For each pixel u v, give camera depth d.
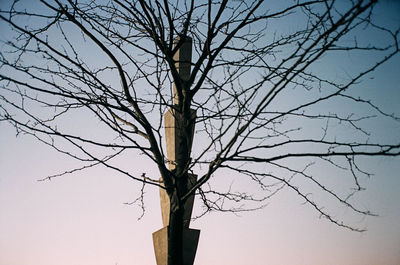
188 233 4.28
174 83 4.46
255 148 3.44
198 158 3.63
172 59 3.97
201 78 4.15
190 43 4.74
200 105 4.04
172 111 4.24
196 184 3.64
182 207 3.82
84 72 3.49
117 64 4.02
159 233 4.08
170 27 3.95
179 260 3.70
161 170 4.03
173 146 4.29
